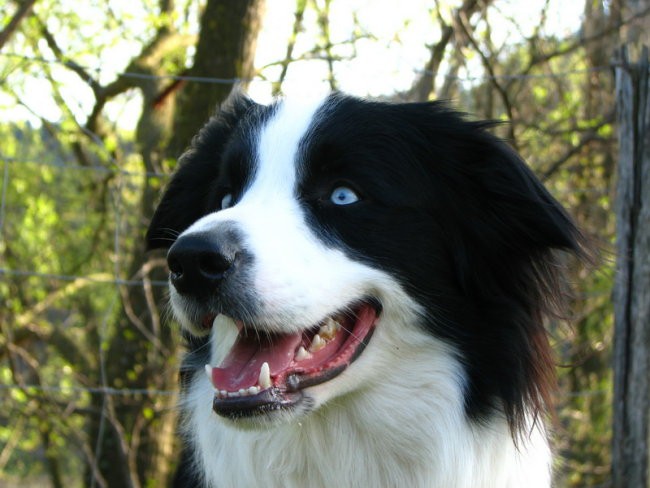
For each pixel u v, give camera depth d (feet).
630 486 3.38
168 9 5.12
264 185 2.63
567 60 5.45
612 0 4.97
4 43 3.88
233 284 2.43
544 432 2.73
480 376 2.63
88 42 5.08
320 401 2.52
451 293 2.64
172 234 3.00
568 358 5.21
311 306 2.48
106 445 4.50
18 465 6.90
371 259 2.59
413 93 4.94
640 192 3.32
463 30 4.83
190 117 4.18
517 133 5.17
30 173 5.36
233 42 4.13
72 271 5.29
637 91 3.32
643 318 3.33
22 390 4.68
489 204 2.69
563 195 5.06
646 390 3.35
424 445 2.62
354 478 2.64
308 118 2.67
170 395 4.31
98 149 4.80
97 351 4.91
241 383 2.47
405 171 2.65
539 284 2.71
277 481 2.65
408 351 2.61
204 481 2.75
